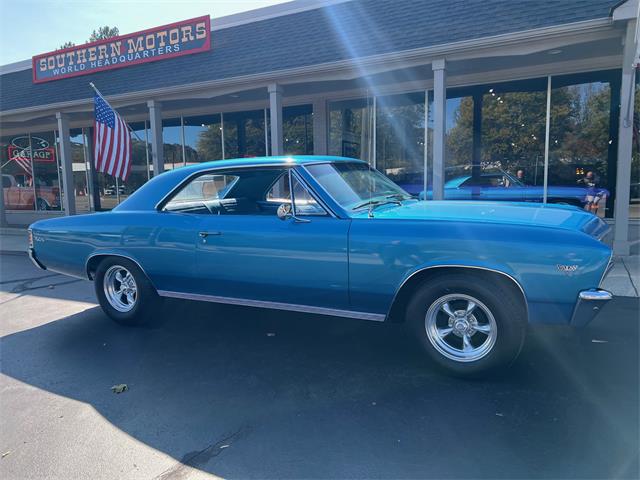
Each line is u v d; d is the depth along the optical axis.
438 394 3.27
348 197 3.98
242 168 4.30
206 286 4.37
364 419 2.99
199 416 3.10
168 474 2.51
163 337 4.62
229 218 4.20
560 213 3.74
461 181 10.25
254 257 4.03
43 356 4.22
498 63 8.71
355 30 9.13
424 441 2.72
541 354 3.86
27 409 3.27
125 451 2.74
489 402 3.14
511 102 9.58
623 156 6.81
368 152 11.16
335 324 4.84
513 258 3.21
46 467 2.61
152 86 11.05
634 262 6.78
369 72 8.62
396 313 3.82
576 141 9.12
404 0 9.05
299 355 4.06
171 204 4.65
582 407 3.03
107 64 12.47
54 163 16.58
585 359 3.75
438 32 7.99
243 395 3.37
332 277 3.74
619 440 2.66
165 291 4.67
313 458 2.61
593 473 2.39
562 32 6.81
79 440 2.87
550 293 3.17
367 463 2.54
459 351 3.50
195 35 11.11
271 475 2.47
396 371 3.68
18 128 16.44
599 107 8.84
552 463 2.48
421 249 3.42
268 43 10.22
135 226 4.61
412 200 4.67
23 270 8.38
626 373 3.49
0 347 4.46
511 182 9.79
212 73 10.38
